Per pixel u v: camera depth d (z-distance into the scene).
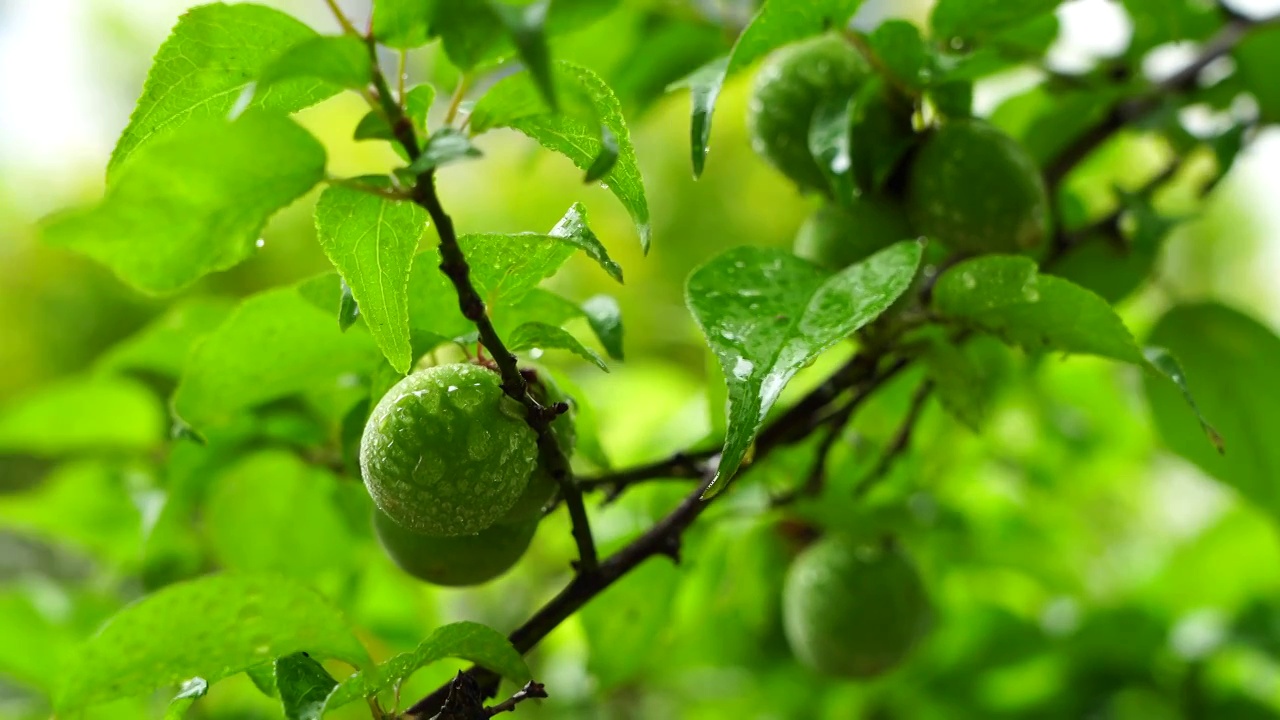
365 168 1.20
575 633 0.91
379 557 0.82
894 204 0.71
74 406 0.82
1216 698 0.86
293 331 0.70
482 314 0.62
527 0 0.74
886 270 0.67
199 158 0.59
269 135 0.59
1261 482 0.79
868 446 0.80
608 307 0.69
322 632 0.63
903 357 0.73
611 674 0.76
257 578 0.62
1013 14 0.72
